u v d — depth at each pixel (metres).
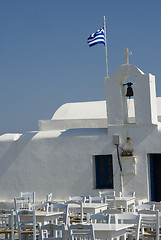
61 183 29.89
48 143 30.39
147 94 27.81
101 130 29.53
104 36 30.03
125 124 28.27
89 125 34.75
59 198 29.91
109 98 28.81
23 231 19.56
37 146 30.66
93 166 29.31
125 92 29.02
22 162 30.98
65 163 29.88
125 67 28.36
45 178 30.33
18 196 30.95
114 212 17.84
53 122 35.62
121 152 28.22
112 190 28.50
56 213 19.22
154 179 28.50
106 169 29.14
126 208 23.61
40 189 30.44
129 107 36.22
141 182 27.86
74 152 29.69
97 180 29.34
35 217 18.36
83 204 22.00
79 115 36.78
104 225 15.86
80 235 14.91
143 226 17.83
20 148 31.12
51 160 30.25
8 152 31.41
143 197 27.78
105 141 28.84
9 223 19.98
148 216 17.86
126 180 28.22
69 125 35.22
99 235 15.02
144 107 27.91
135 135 28.11
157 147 27.53
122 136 28.41
